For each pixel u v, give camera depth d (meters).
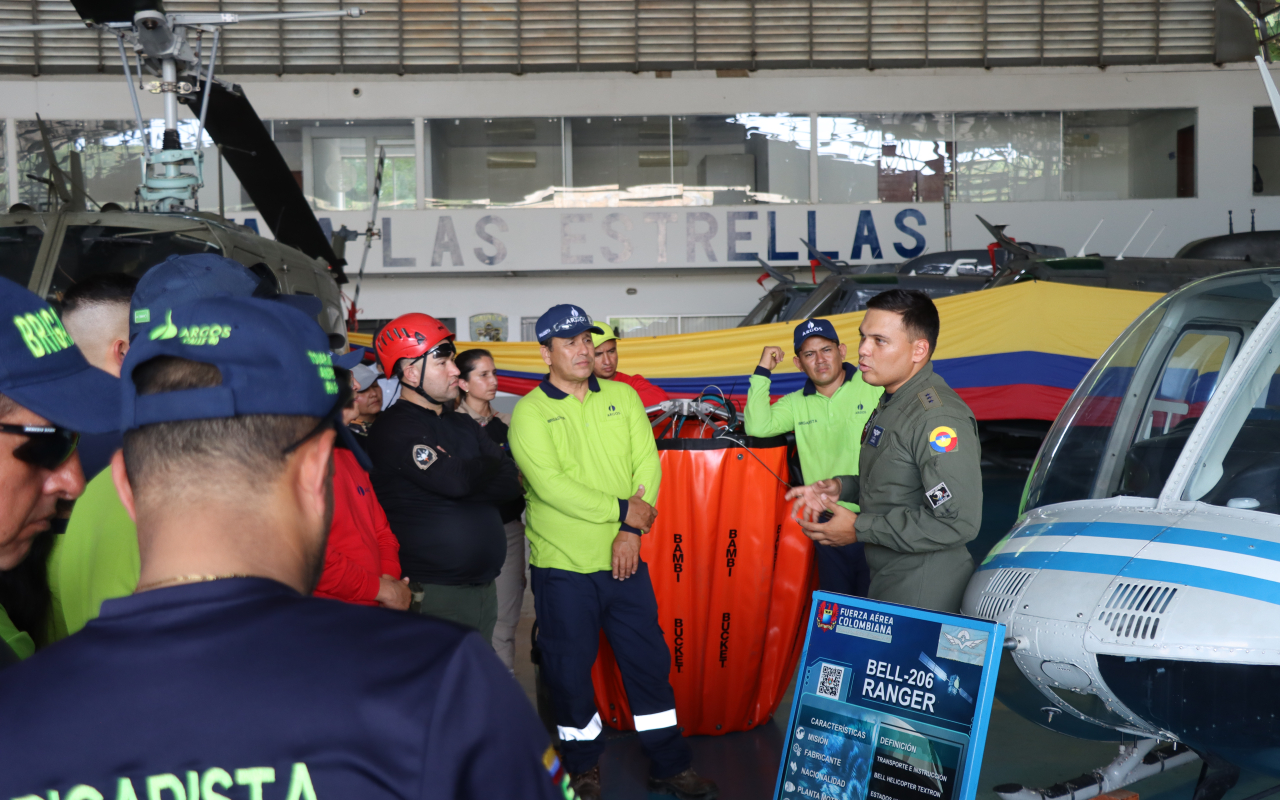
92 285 1.80
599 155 14.76
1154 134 14.83
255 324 0.71
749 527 3.08
